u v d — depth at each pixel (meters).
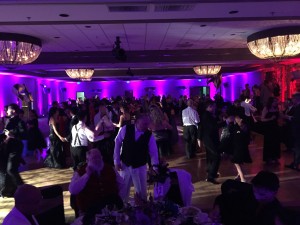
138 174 4.17
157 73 21.19
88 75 14.94
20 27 6.79
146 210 2.49
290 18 5.84
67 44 9.32
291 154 8.28
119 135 4.29
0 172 5.69
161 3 4.64
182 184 3.63
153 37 8.48
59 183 6.41
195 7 4.95
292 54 8.17
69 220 4.50
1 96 17.48
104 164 3.60
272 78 17.58
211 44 10.16
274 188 2.21
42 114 23.12
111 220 2.70
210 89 27.53
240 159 5.75
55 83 26.27
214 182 5.96
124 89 28.64
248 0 4.63
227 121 6.30
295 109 6.57
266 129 7.24
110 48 10.36
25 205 2.35
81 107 9.76
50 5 4.59
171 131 8.62
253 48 8.41
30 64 11.07
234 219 2.75
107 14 5.25
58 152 7.64
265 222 2.24
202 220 2.66
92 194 3.48
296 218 2.21
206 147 6.04
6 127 6.77
